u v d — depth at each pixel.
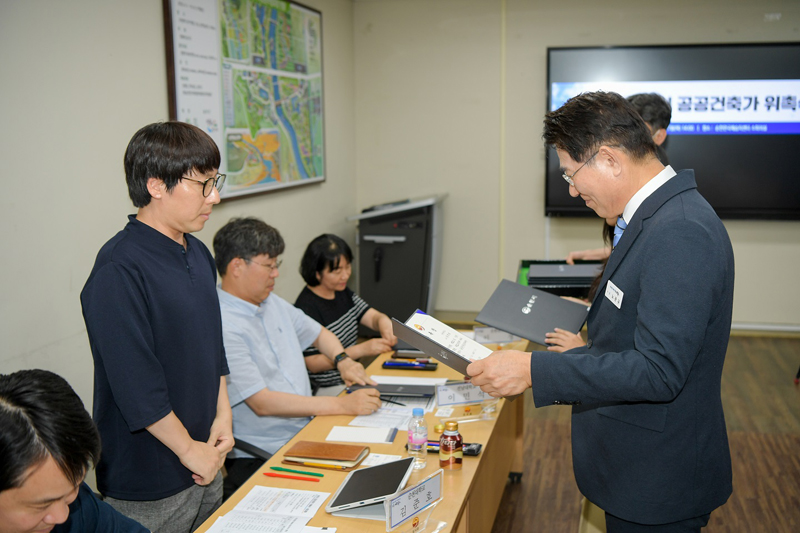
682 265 1.31
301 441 1.86
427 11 5.41
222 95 3.54
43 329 2.42
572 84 5.14
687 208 1.37
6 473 0.92
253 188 3.93
